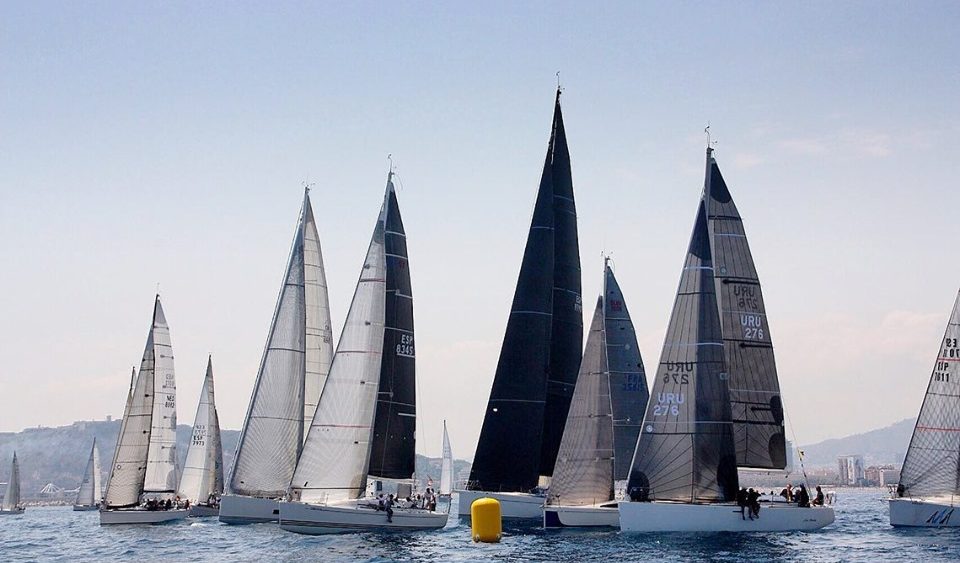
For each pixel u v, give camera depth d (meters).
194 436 80.50
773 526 47.78
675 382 48.38
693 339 48.47
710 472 47.47
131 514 68.94
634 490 48.16
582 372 52.72
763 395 51.78
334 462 52.38
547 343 60.00
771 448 51.50
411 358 56.56
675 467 47.66
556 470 52.50
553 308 61.03
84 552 51.59
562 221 61.91
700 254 49.19
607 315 59.38
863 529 53.03
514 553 43.25
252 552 46.72
